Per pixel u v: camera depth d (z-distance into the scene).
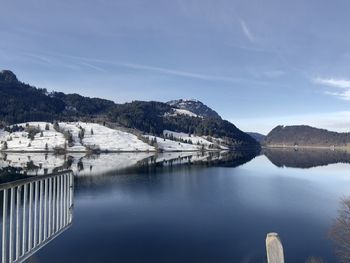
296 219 61.41
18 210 6.88
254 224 58.72
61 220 8.57
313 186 102.56
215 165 179.25
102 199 81.19
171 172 142.25
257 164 189.12
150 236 52.19
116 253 45.03
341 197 82.19
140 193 89.94
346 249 44.97
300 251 45.09
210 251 45.94
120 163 185.12
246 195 86.62
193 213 67.06
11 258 6.65
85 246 47.09
